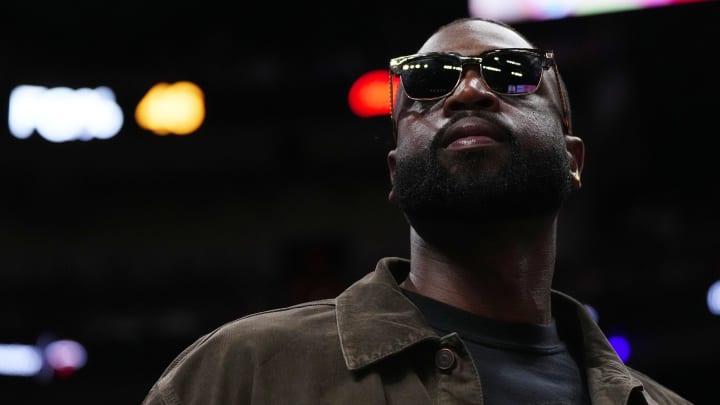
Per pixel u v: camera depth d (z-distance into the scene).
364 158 13.88
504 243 1.93
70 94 12.96
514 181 1.88
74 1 12.26
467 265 1.95
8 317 12.66
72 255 14.02
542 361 1.90
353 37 12.06
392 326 1.79
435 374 1.75
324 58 12.14
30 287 13.66
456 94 1.96
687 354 10.09
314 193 14.18
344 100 12.29
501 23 2.25
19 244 13.98
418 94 2.01
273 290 12.00
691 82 11.05
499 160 1.89
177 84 11.81
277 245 13.97
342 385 1.70
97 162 13.80
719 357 9.98
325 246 7.74
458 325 1.88
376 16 11.79
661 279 10.53
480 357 1.83
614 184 11.48
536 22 8.58
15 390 11.80
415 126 1.98
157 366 12.48
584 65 11.13
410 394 1.70
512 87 2.00
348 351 1.74
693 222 11.43
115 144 13.75
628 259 10.90
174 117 11.76
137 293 13.62
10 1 12.18
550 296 2.08
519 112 1.97
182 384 1.76
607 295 10.52
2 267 13.81
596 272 10.70
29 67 12.95
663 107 11.34
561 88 2.18
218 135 14.01
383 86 10.48
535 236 1.97
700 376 10.14
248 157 14.06
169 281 13.82
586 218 11.69
